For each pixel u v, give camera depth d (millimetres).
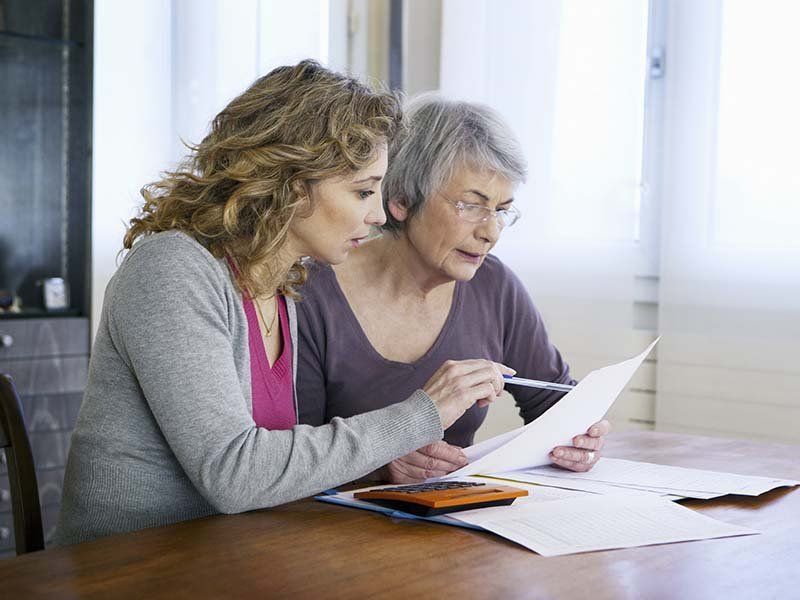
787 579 1116
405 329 1865
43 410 3059
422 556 1154
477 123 1718
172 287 1335
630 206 3070
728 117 2881
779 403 2820
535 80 3227
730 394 2893
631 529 1277
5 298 3182
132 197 3510
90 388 1418
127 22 3494
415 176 1730
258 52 3600
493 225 1745
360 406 1819
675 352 2973
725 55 2881
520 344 2008
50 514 3068
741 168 2863
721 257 2896
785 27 2789
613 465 1665
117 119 3486
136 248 1391
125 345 1341
